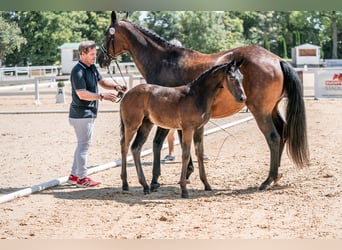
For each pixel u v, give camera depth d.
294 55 61.78
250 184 9.73
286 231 6.72
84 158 9.80
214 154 13.17
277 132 9.42
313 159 11.90
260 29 82.31
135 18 63.47
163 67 9.91
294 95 9.23
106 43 10.74
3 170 11.44
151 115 8.98
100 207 8.20
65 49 49.53
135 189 9.57
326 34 78.69
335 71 27.73
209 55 9.69
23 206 8.31
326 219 7.26
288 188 9.23
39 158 12.85
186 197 8.76
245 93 9.23
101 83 10.10
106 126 18.95
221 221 7.24
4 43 54.44
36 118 21.47
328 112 21.95
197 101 8.68
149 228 6.96
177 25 63.59
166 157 12.45
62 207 8.22
